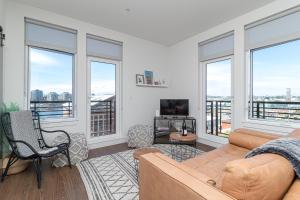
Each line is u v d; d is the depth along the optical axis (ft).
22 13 8.98
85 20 10.90
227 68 11.51
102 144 12.01
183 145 12.18
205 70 12.98
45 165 8.68
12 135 7.33
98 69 12.20
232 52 10.68
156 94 14.98
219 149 7.00
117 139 12.74
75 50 10.78
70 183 6.97
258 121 9.52
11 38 8.68
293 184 2.66
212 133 12.92
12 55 8.72
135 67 13.73
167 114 13.79
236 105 10.44
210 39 12.03
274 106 9.22
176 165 3.60
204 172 5.07
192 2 8.89
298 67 8.21
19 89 8.93
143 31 12.58
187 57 13.94
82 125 11.10
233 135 7.43
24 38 9.05
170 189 3.11
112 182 7.04
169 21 10.98
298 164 2.77
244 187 2.27
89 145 11.42
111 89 12.89
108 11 9.80
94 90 12.03
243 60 10.03
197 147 11.85
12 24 8.72
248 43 9.77
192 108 13.52
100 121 12.65
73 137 9.23
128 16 10.38
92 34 11.44
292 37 8.02
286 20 8.25
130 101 13.48
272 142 3.39
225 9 9.49
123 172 7.93
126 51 13.17
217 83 12.26
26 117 8.30
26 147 7.64
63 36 10.36
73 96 11.02
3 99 8.41
